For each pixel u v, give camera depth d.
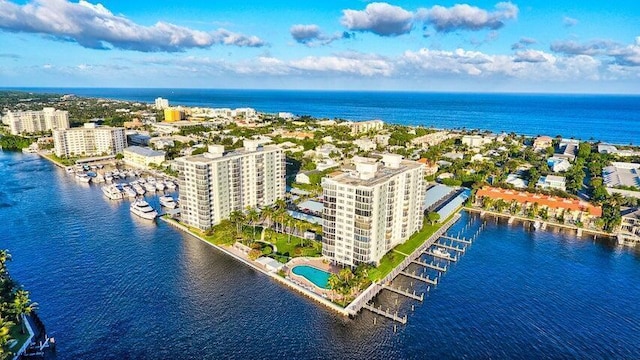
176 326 129.38
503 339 126.56
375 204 157.25
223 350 119.06
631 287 159.38
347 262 166.88
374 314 139.25
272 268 163.75
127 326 129.00
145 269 166.00
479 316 138.62
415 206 199.88
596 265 178.38
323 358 116.75
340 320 134.88
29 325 127.12
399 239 191.00
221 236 193.88
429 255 188.00
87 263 170.62
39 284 152.88
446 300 148.50
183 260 174.88
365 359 116.62
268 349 120.00
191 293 148.50
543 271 172.00
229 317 134.75
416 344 123.50
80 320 131.38
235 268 168.62
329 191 163.62
